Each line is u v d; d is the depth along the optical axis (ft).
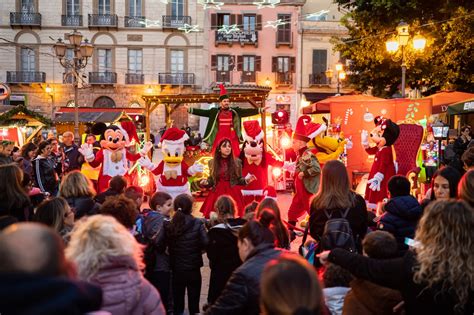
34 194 24.99
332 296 12.73
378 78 80.64
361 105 40.96
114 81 135.13
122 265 10.55
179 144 34.55
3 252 5.91
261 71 138.10
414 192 34.91
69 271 6.76
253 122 34.17
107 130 36.01
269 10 137.49
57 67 134.82
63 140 41.65
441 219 10.34
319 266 16.38
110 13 134.92
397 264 10.71
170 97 52.75
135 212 15.66
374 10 72.23
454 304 10.11
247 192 32.96
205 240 18.28
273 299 6.81
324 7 139.85
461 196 14.44
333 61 136.77
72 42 62.13
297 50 137.39
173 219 18.15
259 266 11.14
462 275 10.01
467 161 21.76
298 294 6.75
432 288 10.20
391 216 15.66
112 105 137.08
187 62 137.08
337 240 14.88
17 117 61.11
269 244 11.72
